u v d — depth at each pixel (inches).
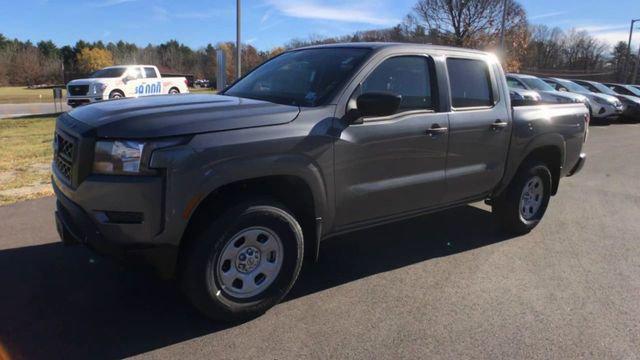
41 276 162.1
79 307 143.4
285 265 142.2
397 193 163.2
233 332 133.6
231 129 126.5
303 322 139.8
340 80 150.4
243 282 136.3
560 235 222.4
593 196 298.5
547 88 643.5
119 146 118.3
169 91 952.9
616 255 198.7
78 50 4168.3
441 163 173.9
